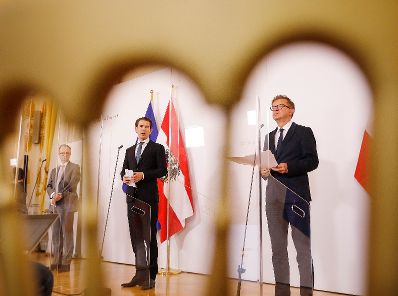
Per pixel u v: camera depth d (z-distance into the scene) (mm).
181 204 3500
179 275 3191
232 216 2938
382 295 2451
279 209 1979
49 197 2707
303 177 2576
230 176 3215
